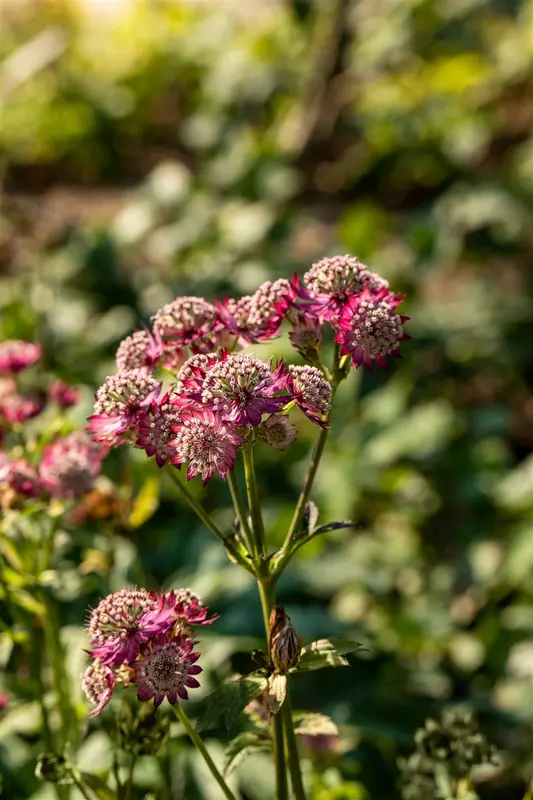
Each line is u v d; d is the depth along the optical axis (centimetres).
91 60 439
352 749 114
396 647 142
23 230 216
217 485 158
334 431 186
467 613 162
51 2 492
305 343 81
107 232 217
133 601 77
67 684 97
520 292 248
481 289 235
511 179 259
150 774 100
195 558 133
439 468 185
